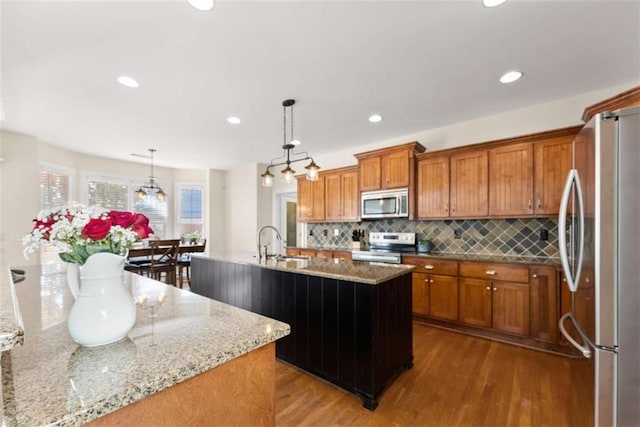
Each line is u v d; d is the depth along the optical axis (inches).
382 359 78.2
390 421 68.9
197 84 102.4
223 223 264.4
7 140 153.5
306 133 160.4
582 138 61.7
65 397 24.4
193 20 70.2
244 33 75.3
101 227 32.9
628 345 49.3
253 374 38.0
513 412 71.6
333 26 72.9
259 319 43.8
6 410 22.4
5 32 73.4
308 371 89.2
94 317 33.1
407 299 93.6
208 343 35.2
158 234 247.3
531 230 126.6
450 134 149.1
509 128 130.6
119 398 25.2
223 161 231.8
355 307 77.8
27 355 31.5
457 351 106.0
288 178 123.6
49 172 180.2
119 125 144.7
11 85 102.1
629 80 101.7
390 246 165.9
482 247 139.0
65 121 138.5
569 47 82.3
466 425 67.3
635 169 48.9
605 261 51.1
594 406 52.7
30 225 159.6
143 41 78.1
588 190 57.2
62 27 72.1
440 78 99.9
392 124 146.3
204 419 32.8
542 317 105.3
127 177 230.4
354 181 178.4
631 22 71.5
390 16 69.6
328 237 206.4
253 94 110.7
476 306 119.6
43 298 54.7
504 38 78.2
